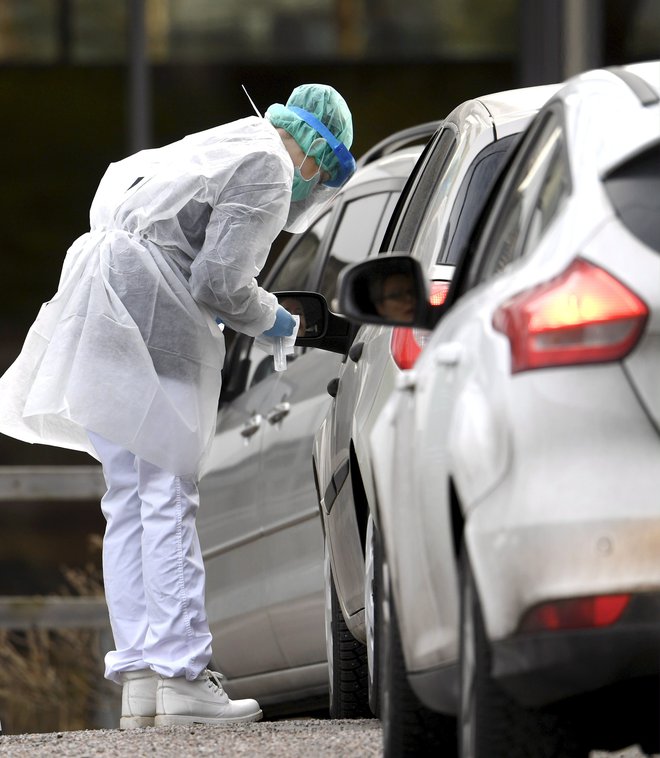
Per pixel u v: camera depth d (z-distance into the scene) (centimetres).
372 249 2308
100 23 4628
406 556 1268
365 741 1628
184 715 2100
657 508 1050
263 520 2458
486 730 1117
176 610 2106
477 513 1094
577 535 1050
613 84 1241
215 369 2148
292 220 2273
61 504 4428
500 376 1107
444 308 1380
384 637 1410
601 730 1165
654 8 4303
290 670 2456
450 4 4581
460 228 1598
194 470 2134
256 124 2108
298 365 2438
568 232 1127
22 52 4662
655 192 1119
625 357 1077
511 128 1641
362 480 1678
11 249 4694
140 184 2114
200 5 4575
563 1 4278
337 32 4584
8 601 3122
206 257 2059
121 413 2092
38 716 3125
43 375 2122
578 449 1067
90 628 3144
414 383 1309
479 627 1108
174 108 4569
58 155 4666
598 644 1041
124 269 2105
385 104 4600
